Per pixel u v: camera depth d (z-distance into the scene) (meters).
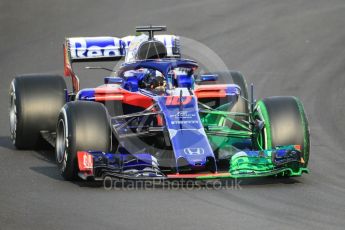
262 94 59.16
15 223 30.53
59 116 37.97
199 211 32.34
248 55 70.88
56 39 75.38
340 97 58.16
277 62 68.81
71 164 36.38
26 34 77.19
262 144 38.50
